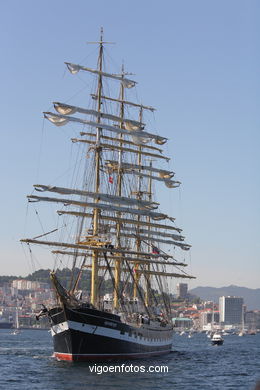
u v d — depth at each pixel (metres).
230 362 138.38
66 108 126.00
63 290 105.62
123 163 146.50
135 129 140.50
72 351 106.50
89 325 106.44
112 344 110.94
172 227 156.62
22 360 125.25
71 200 125.94
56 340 109.88
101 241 126.56
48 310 110.88
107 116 134.25
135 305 142.38
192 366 121.25
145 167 150.75
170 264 157.62
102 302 125.06
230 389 89.06
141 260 143.38
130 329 116.62
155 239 157.25
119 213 146.38
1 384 86.94
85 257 128.88
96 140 132.25
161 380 95.38
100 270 143.25
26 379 91.75
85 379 91.56
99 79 135.25
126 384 88.56
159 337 138.88
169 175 154.62
